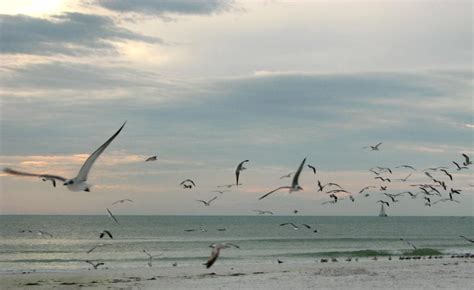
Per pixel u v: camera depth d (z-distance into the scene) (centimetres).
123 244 9056
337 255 7206
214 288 3716
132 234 12744
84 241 9844
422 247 9138
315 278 4178
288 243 9806
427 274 4375
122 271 4938
